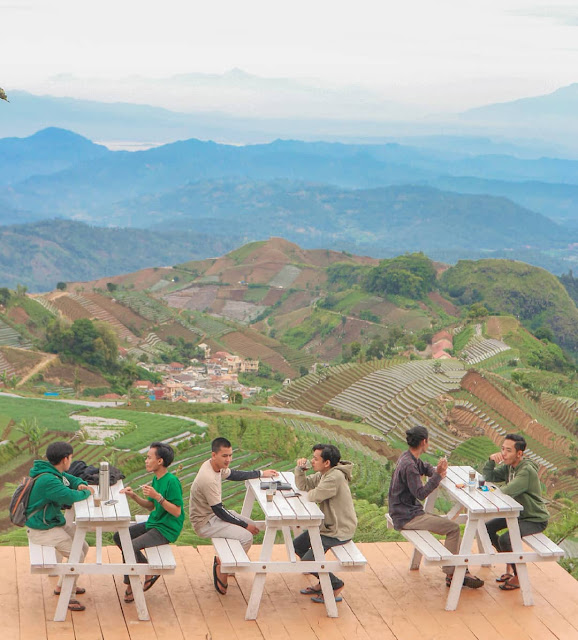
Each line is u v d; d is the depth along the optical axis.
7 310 174.88
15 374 132.38
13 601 9.14
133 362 161.25
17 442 50.41
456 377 116.81
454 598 9.51
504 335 184.25
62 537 9.04
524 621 9.32
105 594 9.50
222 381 167.00
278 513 9.02
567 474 88.00
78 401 83.44
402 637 8.83
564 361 169.50
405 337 191.62
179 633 8.62
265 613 9.24
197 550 11.02
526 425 102.44
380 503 44.72
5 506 37.19
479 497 9.80
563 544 20.39
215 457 9.55
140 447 54.34
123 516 8.60
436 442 93.31
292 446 58.88
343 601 9.68
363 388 115.44
